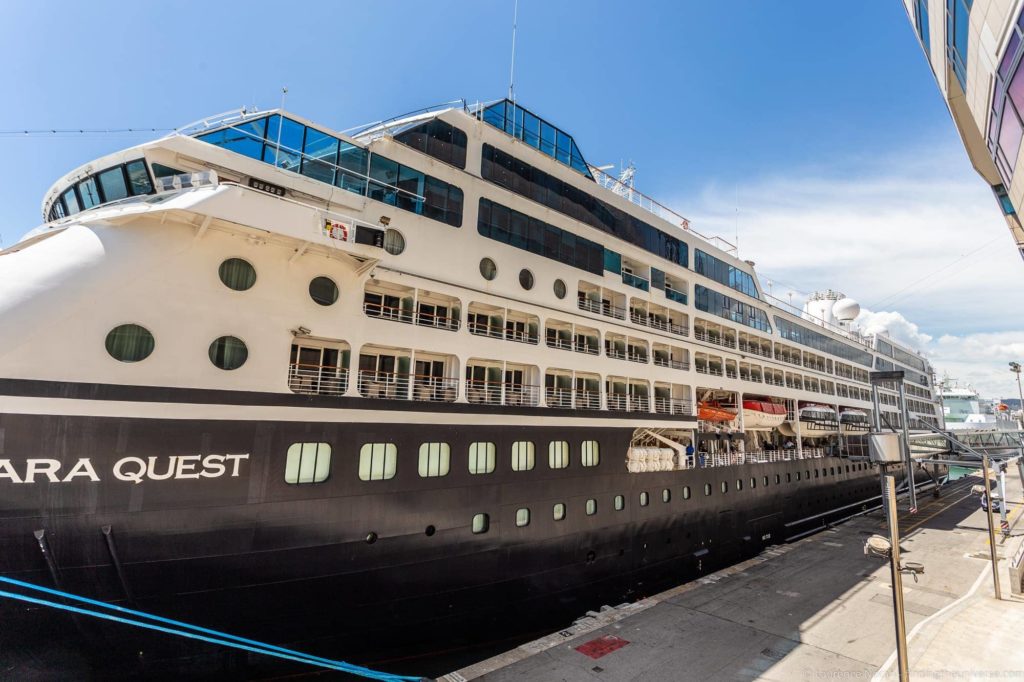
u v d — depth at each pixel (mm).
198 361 9227
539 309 15875
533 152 16797
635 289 19781
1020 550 19234
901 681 8664
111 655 8305
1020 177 10406
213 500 9000
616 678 10508
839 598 15539
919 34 15156
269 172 10516
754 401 26906
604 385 17547
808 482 28172
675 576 18453
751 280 28828
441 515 12031
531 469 14133
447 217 13945
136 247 8984
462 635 12367
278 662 9734
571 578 14844
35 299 8016
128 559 8281
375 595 10844
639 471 17469
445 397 13234
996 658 11609
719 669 11016
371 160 12633
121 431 8336
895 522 9141
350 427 10773
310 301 10859
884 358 47594
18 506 7590
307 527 9969
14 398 7633
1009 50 8453
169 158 9664
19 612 7680
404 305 13516
